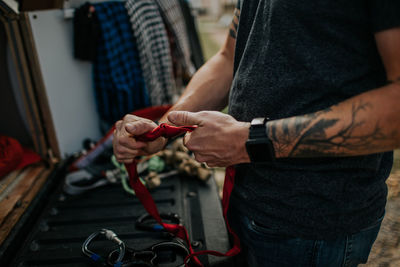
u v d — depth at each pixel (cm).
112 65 217
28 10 163
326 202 76
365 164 74
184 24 324
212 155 78
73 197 163
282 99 75
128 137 86
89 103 226
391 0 57
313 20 66
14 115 204
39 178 167
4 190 150
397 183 210
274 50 73
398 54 58
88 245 116
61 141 201
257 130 71
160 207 149
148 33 242
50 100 191
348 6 63
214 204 151
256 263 95
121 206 153
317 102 73
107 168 181
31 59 169
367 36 65
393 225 176
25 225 133
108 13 213
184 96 101
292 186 77
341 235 78
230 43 101
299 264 86
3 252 114
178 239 123
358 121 63
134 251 110
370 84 68
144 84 238
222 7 1047
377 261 153
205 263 113
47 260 118
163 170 185
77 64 212
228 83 103
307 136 67
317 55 68
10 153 164
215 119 77
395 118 60
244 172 88
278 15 70
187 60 326
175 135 87
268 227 84
